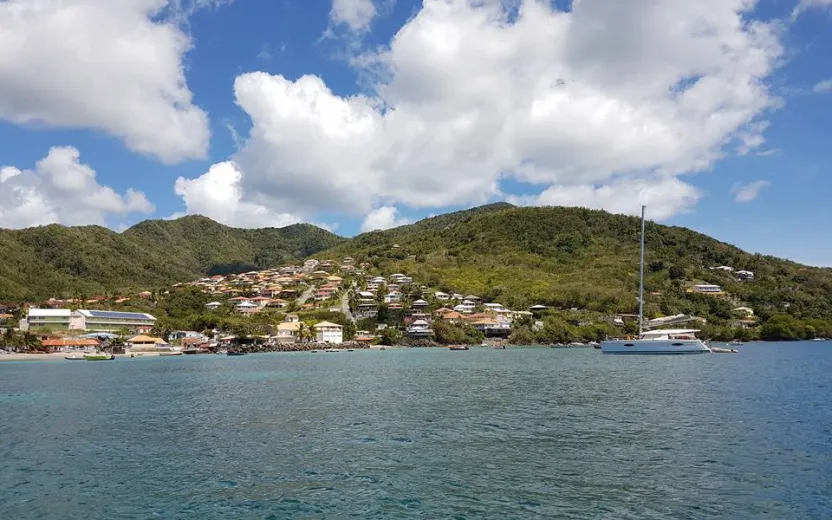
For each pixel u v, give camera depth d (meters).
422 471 29.91
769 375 79.69
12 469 31.34
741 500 25.03
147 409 52.97
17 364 135.75
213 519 23.58
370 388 68.06
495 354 148.62
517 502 25.05
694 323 198.88
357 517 23.52
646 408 49.44
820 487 26.64
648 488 26.73
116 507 25.17
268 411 50.66
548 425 41.88
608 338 192.25
